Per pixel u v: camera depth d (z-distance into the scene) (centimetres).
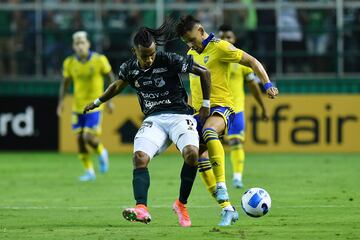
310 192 4297
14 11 7681
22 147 7375
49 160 6688
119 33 7631
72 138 7362
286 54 7562
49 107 7356
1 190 4619
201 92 3170
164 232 2916
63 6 7688
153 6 7631
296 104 7081
